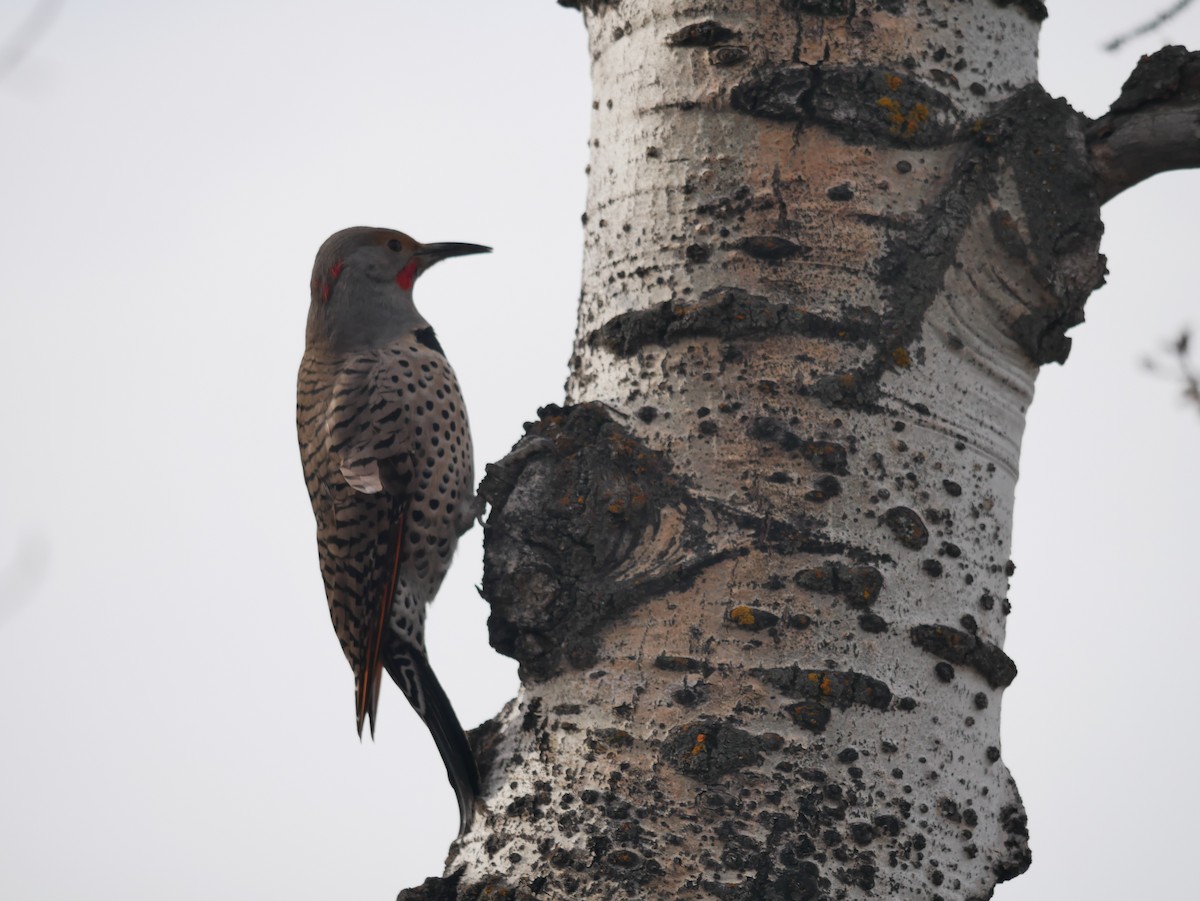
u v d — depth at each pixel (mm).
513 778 5973
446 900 5836
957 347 6207
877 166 6297
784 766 5547
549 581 5918
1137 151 6395
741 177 6320
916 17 6469
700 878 5461
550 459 6113
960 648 5855
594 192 6812
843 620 5723
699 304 6148
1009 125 6406
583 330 6656
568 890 5578
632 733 5691
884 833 5551
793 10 6441
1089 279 6340
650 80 6613
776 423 5949
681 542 5879
